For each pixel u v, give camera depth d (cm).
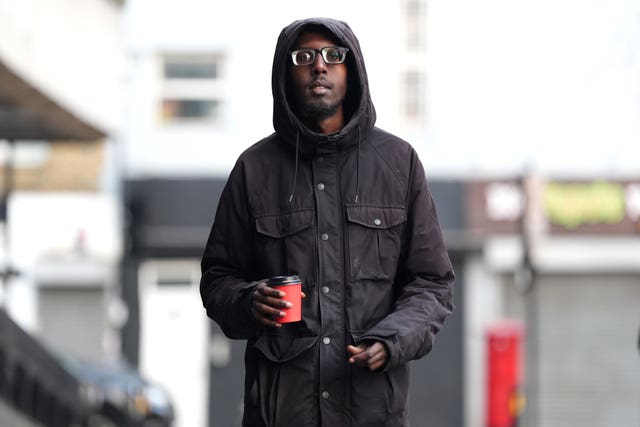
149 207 4072
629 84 4028
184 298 4062
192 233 4078
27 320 3950
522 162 4044
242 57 4122
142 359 4041
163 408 3262
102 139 2806
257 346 805
